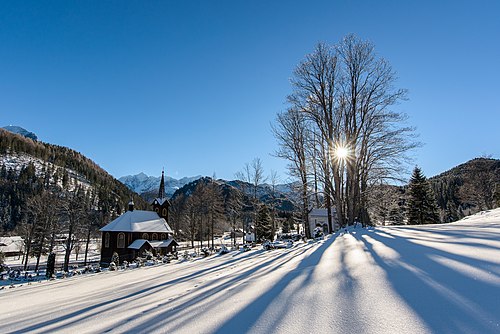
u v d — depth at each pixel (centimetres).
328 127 1994
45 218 3966
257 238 4044
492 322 230
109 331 356
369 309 291
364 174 1962
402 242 705
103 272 1991
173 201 8169
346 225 1875
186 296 528
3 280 2556
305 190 2280
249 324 301
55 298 843
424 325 242
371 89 1928
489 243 527
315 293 370
